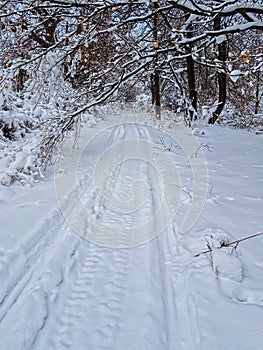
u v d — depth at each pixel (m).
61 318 2.66
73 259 3.55
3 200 4.96
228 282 2.81
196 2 4.79
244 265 3.12
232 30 4.99
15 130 8.28
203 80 16.08
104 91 5.61
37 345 2.37
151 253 3.63
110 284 3.11
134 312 2.70
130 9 4.84
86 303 2.84
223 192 5.51
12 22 4.60
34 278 3.07
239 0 4.84
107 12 4.88
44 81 5.19
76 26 4.98
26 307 2.62
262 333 2.30
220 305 2.61
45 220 4.16
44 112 8.71
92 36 4.83
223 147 10.07
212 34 5.02
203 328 2.37
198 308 2.58
